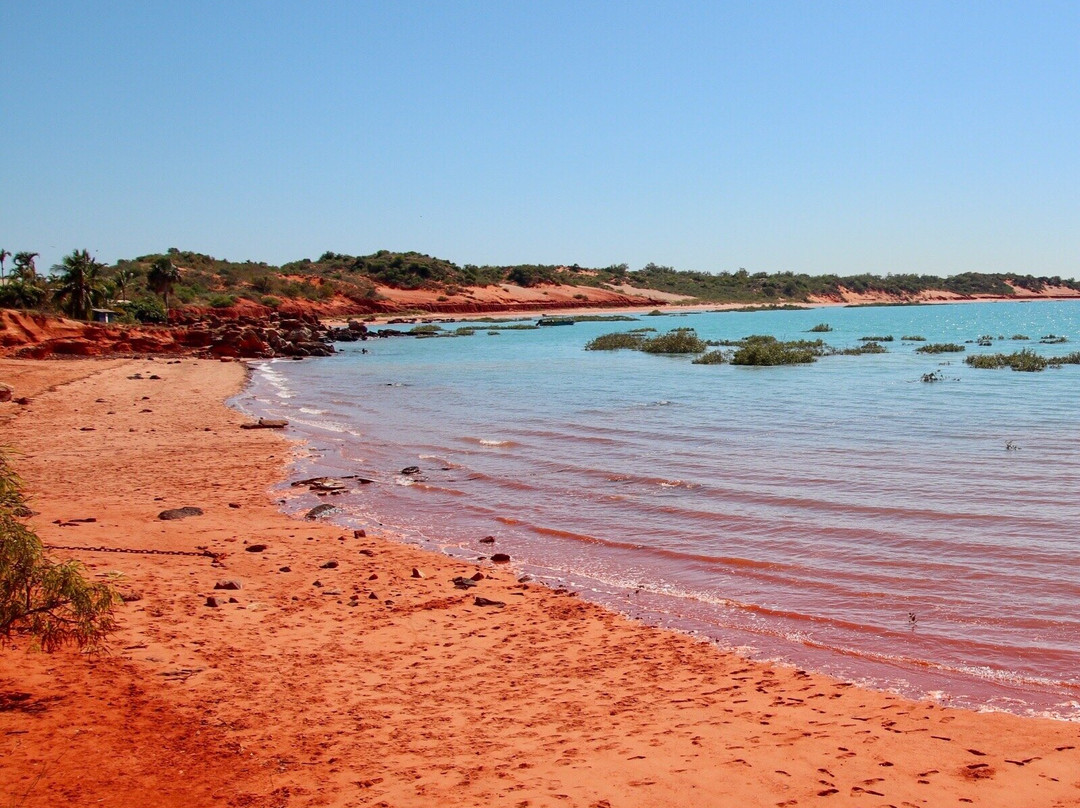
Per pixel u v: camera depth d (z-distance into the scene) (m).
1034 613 9.81
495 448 22.02
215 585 10.79
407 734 6.84
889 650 9.03
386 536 14.08
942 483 16.45
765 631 9.70
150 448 21.91
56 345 53.25
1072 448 19.67
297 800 5.63
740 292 184.25
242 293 104.69
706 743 6.71
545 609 10.45
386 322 107.75
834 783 5.96
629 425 25.34
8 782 5.64
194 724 6.82
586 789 5.83
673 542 13.36
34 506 15.06
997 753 6.53
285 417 28.42
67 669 7.75
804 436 22.61
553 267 174.75
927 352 52.69
